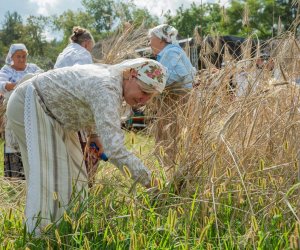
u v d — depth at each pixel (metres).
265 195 3.71
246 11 4.78
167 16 6.02
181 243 3.28
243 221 3.51
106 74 3.84
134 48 6.16
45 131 3.97
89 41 6.62
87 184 4.09
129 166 3.71
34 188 3.90
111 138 3.68
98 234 3.62
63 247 3.64
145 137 5.16
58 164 3.99
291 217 3.35
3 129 6.90
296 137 3.85
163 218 3.55
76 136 4.23
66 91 3.90
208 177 3.78
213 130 4.09
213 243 3.47
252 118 4.19
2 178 5.13
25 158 4.21
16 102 4.07
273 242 3.32
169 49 5.72
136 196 3.72
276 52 4.30
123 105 4.81
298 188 3.48
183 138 4.15
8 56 7.16
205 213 3.59
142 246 3.28
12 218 4.08
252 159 3.97
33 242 3.67
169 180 4.04
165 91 5.23
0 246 3.59
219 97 4.36
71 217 3.75
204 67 4.95
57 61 6.48
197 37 4.93
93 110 3.76
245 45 4.81
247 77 4.41
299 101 4.03
